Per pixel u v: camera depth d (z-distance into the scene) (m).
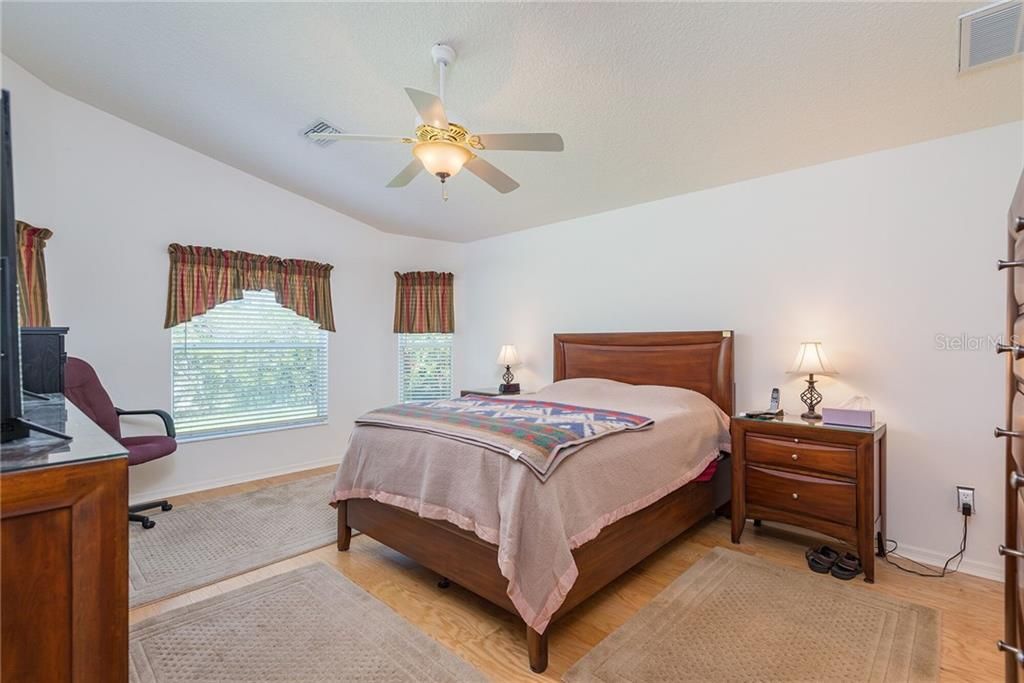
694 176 3.39
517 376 4.86
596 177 3.55
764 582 2.41
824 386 3.02
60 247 3.31
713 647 1.90
